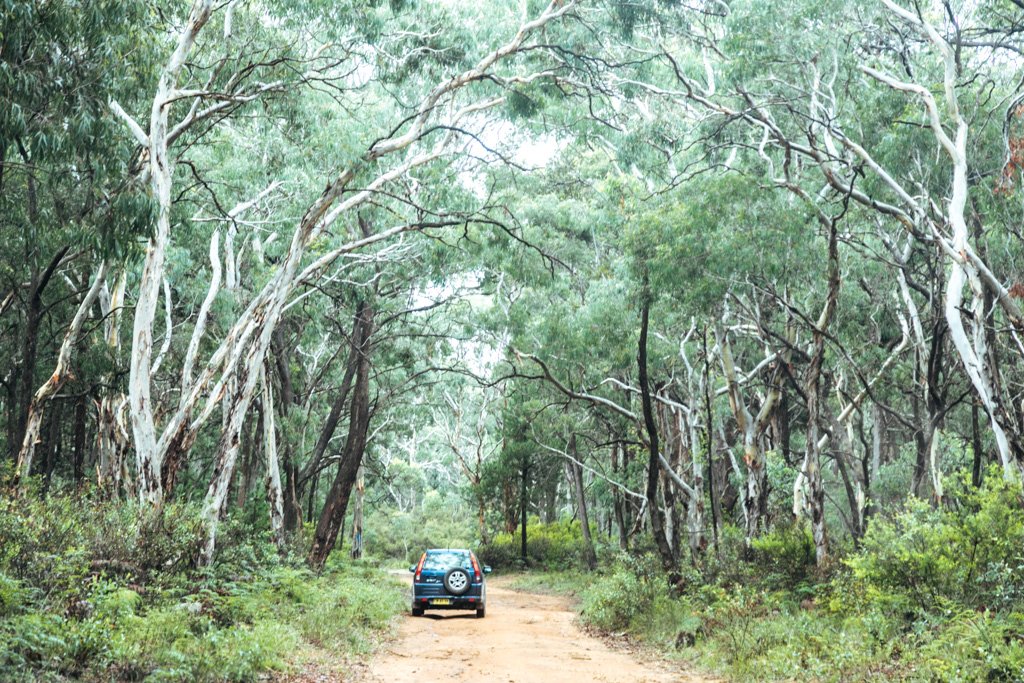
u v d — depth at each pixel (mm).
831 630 14836
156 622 11625
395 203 30484
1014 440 17922
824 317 21781
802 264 22391
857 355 30812
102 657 9734
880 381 33500
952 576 14078
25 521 12453
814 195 23875
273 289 22594
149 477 19484
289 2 23188
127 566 14867
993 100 22188
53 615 9797
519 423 44812
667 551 24500
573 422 42438
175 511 18172
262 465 41438
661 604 20578
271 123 26109
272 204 29297
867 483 29172
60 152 16047
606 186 32375
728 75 23844
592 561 45500
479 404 60250
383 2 25172
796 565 21500
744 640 14680
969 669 10492
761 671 12984
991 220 22125
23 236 22016
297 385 43438
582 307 31531
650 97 30984
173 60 19891
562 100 29172
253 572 20234
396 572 52594
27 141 17266
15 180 21344
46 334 32625
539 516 70125
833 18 21844
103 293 28328
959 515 14805
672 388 36719
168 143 20828
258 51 23422
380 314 35844
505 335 36094
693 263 22453
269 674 11492
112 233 17047
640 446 36969
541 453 51156
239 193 28609
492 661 14398
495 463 54281
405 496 94625
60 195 20516
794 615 17484
